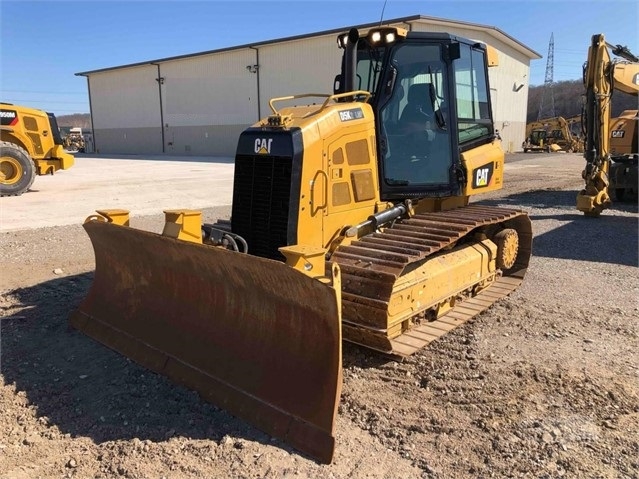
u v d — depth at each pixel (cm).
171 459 317
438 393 396
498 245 625
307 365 354
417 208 545
